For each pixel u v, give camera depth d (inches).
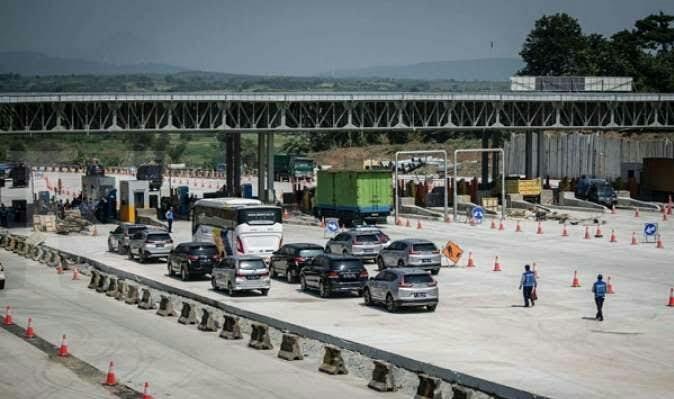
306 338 2977.4
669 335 2925.7
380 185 6215.6
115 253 5221.5
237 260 3715.6
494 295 3659.0
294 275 4042.8
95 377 2546.8
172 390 2409.0
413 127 7199.8
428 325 3083.2
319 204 6574.8
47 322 3339.1
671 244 5236.2
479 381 2316.7
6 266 4832.7
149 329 3208.7
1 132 6264.8
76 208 7145.7
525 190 7436.0
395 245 4217.5
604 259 4660.4
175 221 6899.6
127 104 6579.7
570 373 2437.3
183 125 6752.0
